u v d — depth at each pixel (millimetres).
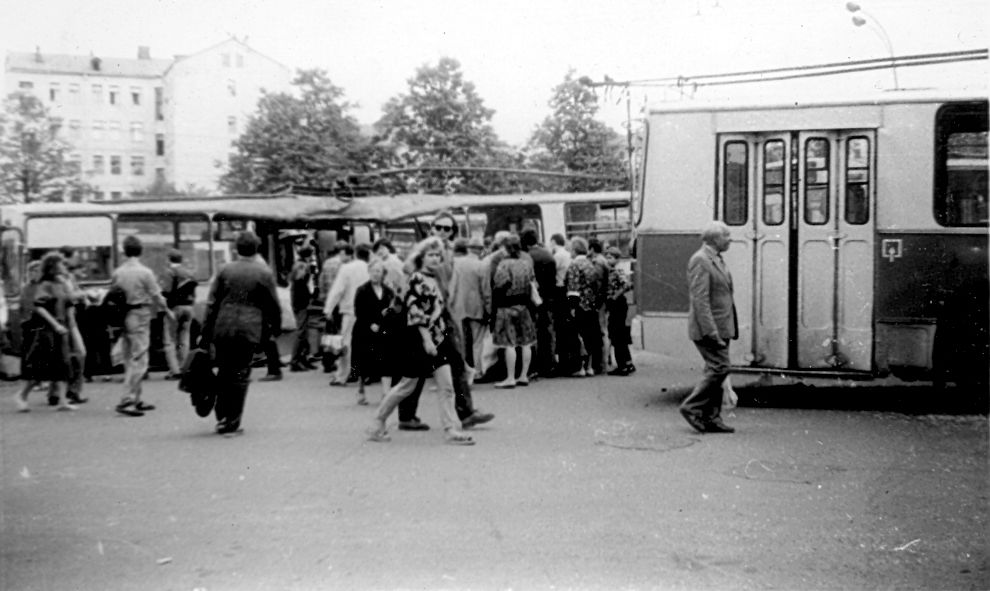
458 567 5887
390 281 12219
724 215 11969
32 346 12289
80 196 33438
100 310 16172
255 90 55375
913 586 5508
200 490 7898
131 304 12047
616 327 15508
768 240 11789
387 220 20781
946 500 7359
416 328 9805
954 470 8336
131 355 12023
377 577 5719
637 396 13039
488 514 7066
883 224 11469
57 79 47625
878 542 6320
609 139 34406
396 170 23562
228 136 54812
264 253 19625
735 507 7199
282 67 55781
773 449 9266
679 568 5840
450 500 7469
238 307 10414
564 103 34219
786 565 5883
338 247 16734
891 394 12938
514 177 34312
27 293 12453
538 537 6488
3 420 11711
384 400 9961
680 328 12164
